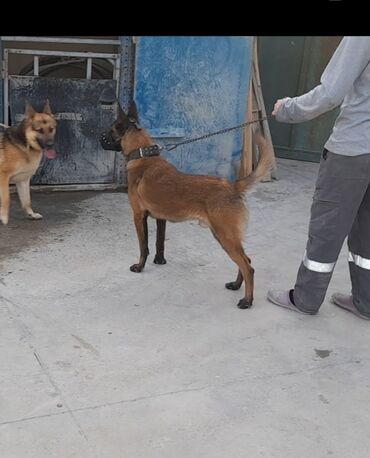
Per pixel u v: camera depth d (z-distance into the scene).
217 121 4.70
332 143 2.50
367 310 2.76
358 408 2.14
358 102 2.40
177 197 2.83
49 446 1.84
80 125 4.36
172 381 2.22
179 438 1.92
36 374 2.19
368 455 1.91
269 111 6.02
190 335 2.56
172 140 4.53
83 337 2.47
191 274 3.19
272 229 4.02
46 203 4.19
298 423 2.04
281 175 5.44
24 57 5.20
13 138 3.55
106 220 3.93
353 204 2.53
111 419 1.98
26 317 2.59
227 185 2.75
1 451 1.80
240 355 2.43
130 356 2.36
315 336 2.63
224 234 2.75
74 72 5.19
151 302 2.84
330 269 2.69
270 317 2.77
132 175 3.02
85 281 3.00
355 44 2.28
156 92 4.35
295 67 5.77
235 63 4.62
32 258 3.22
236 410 2.08
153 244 3.58
